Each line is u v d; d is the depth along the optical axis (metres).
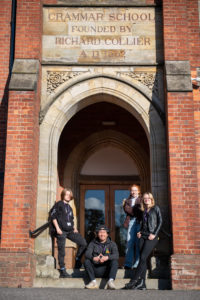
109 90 10.47
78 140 13.70
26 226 9.02
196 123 10.24
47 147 10.12
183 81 9.88
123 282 8.81
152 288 8.84
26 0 10.54
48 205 9.80
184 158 9.41
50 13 10.91
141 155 13.70
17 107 9.65
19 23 10.41
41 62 10.49
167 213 9.64
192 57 10.73
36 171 9.83
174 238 8.97
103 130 13.80
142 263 8.36
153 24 10.84
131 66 10.56
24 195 9.18
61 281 8.84
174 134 9.55
